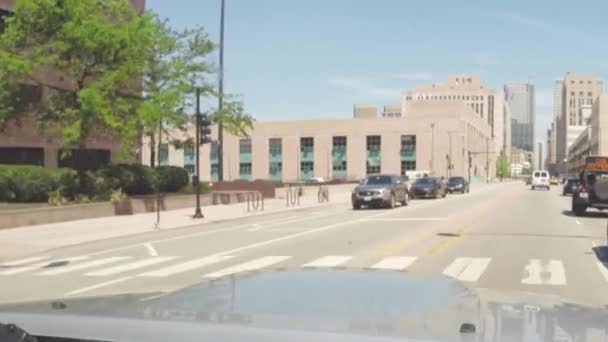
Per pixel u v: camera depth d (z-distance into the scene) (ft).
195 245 65.00
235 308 8.33
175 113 125.59
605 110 500.33
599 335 8.05
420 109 466.70
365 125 445.37
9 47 97.55
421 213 110.73
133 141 110.22
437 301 8.96
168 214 108.47
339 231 76.95
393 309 8.34
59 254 60.34
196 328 7.39
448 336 7.18
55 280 44.37
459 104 458.91
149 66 115.44
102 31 96.84
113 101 100.89
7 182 98.63
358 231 76.54
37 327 7.85
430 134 431.84
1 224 82.48
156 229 84.07
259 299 8.87
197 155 102.94
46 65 100.07
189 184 142.92
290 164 462.19
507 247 59.52
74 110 97.09
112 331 7.51
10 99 98.68
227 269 47.88
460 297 9.44
